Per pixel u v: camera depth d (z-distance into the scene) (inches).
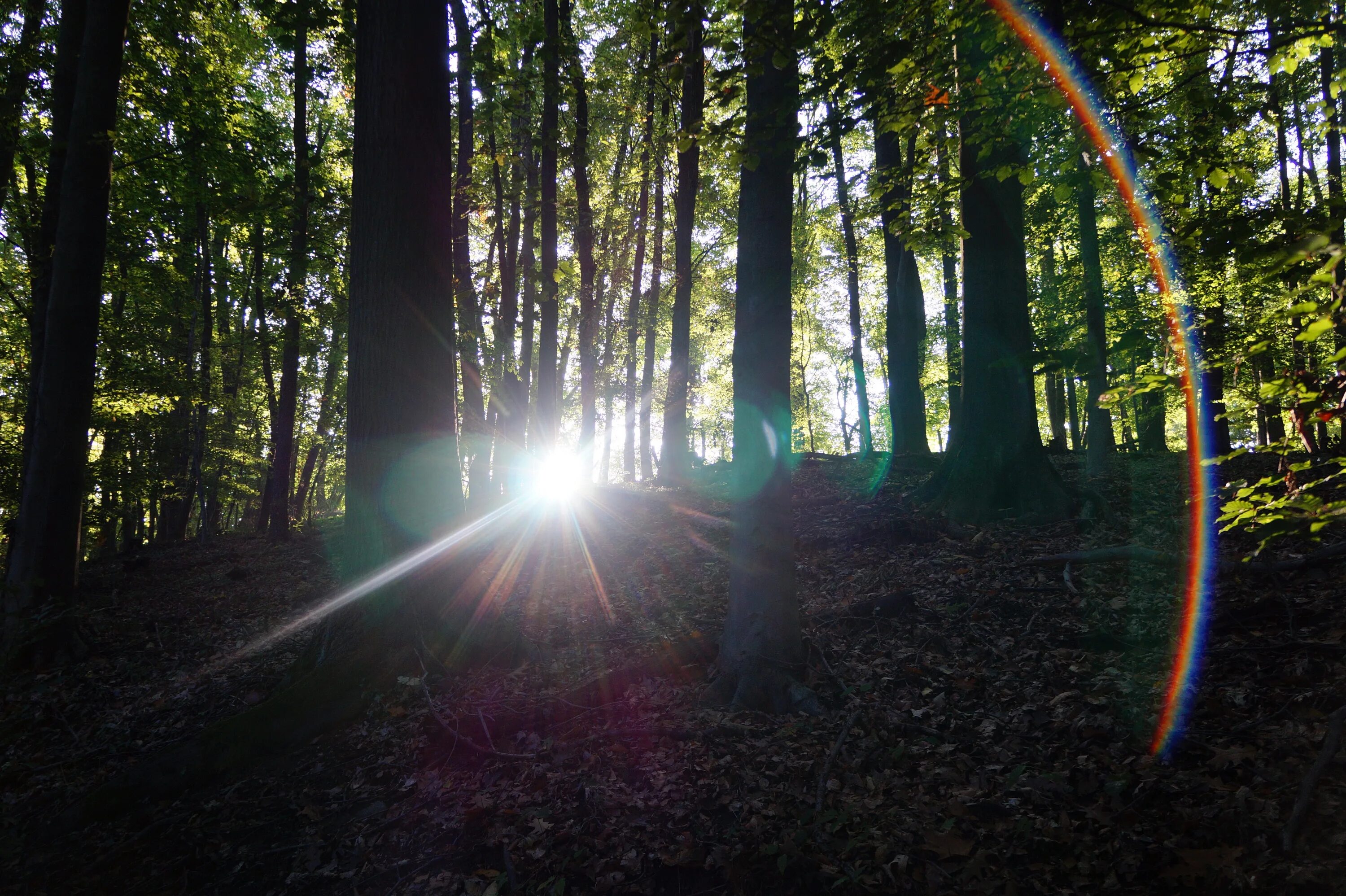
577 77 413.4
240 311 976.9
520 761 224.5
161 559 661.9
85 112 407.5
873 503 507.8
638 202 818.2
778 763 201.9
